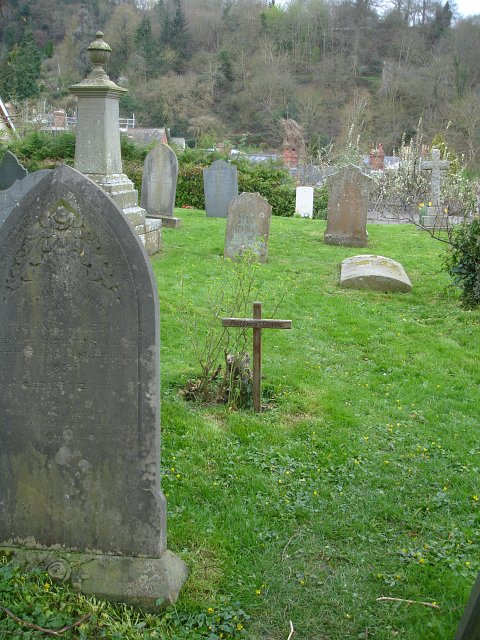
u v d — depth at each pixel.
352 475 5.39
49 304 3.80
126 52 52.72
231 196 18.94
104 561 3.89
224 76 50.97
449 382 7.55
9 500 4.00
